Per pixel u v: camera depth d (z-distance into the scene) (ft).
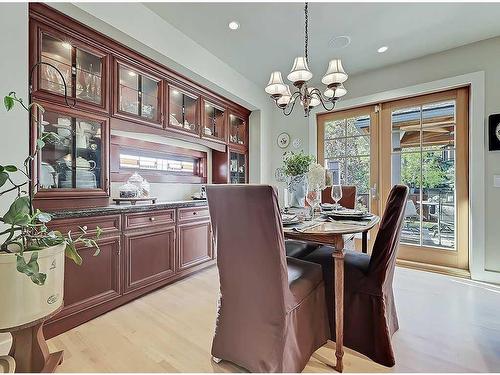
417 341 5.21
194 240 9.38
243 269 4.26
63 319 5.62
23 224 3.85
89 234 6.09
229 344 4.46
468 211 9.29
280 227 3.92
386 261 4.71
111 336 5.48
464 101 9.34
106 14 6.39
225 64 10.61
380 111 11.07
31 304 3.91
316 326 4.96
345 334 5.08
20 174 5.08
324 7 7.16
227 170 12.17
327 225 4.84
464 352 4.86
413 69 10.08
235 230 4.21
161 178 10.18
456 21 7.72
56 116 6.47
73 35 6.46
